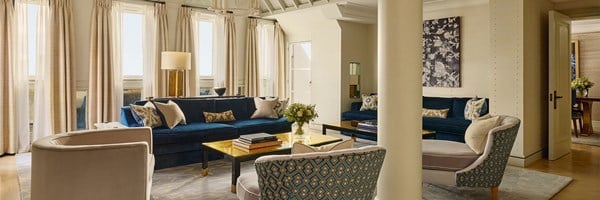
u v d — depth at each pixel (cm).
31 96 548
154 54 639
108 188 231
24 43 529
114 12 601
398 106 260
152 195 343
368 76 773
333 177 192
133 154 236
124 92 628
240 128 506
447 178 327
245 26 772
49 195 224
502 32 465
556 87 496
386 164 266
